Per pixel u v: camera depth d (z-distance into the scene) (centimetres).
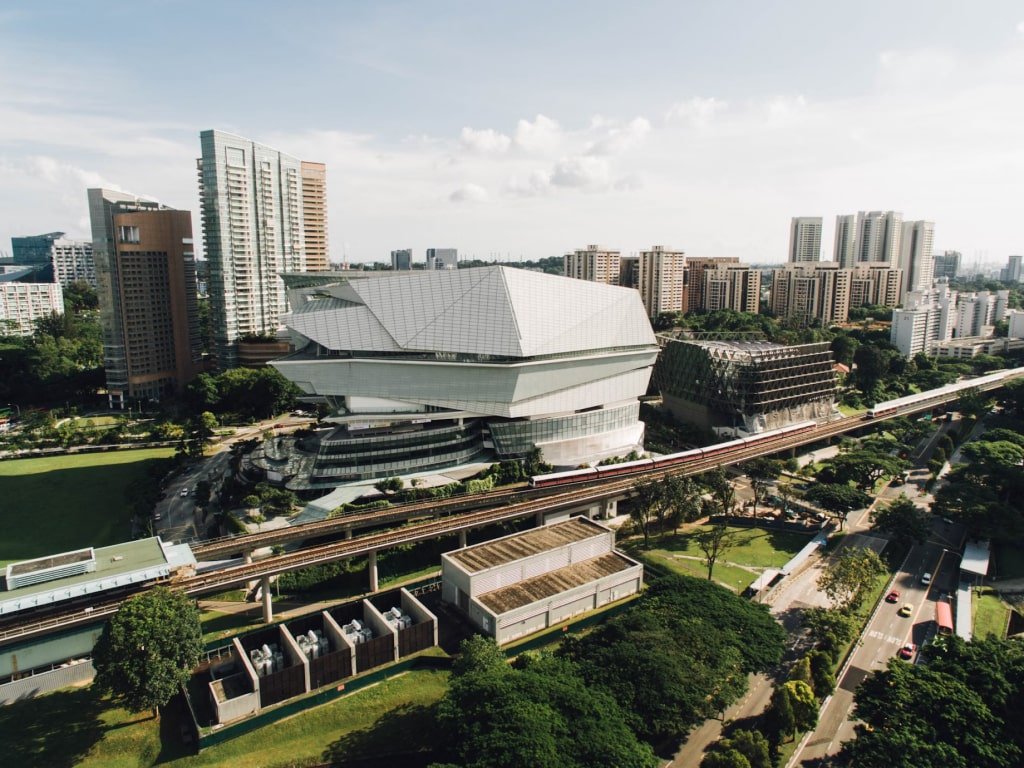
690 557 14225
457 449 18238
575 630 11375
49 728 8962
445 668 10262
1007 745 7412
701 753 8581
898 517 14250
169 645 8894
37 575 10356
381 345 17612
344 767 8456
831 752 8612
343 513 14788
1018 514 14225
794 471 19525
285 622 10775
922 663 10256
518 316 17488
